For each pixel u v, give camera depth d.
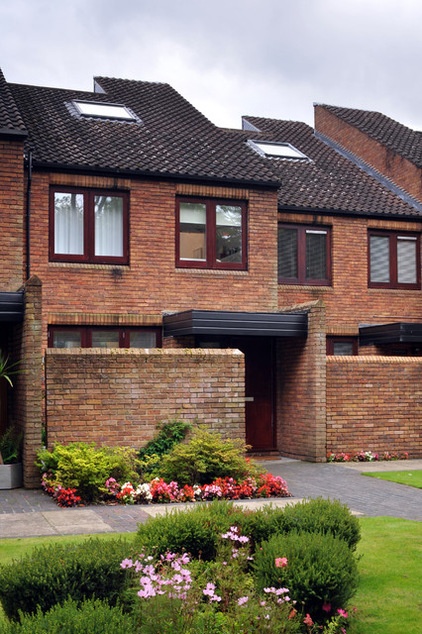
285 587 5.78
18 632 4.35
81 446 11.95
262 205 17.89
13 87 19.97
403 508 10.61
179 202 17.28
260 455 17.06
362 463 15.75
